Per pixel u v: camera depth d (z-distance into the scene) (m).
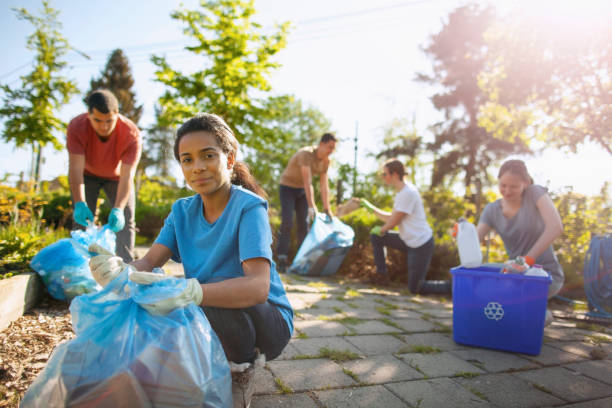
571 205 6.15
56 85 13.88
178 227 1.65
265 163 19.55
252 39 11.27
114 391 1.04
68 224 7.28
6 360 1.81
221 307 1.36
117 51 38.41
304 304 3.58
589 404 1.92
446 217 6.96
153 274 1.19
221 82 10.95
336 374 2.09
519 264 2.77
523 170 3.16
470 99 25.73
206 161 1.44
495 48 9.32
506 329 2.63
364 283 5.14
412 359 2.39
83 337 1.10
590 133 8.21
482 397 1.94
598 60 7.35
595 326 3.44
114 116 3.06
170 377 1.08
